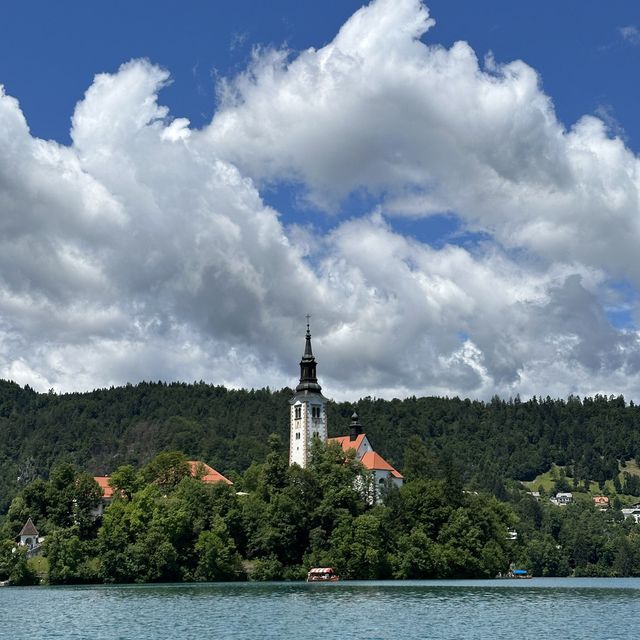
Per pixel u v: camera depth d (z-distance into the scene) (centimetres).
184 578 19638
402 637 9838
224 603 13725
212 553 19712
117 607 13162
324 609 12756
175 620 11450
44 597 15125
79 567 19262
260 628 10625
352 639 9675
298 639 9675
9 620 11544
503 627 10756
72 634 10188
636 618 11825
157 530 19762
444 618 11681
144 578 19338
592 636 9906
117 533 19700
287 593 15750
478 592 16475
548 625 10969
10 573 19288
